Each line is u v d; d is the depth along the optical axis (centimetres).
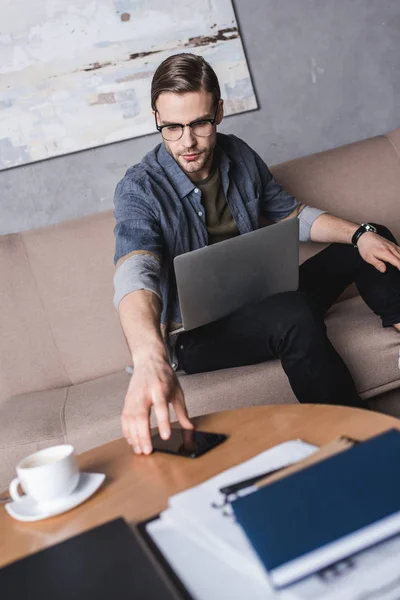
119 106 235
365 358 162
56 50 230
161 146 180
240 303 158
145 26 235
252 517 64
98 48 232
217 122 174
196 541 69
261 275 157
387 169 224
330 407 104
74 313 202
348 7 254
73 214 239
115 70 234
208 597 60
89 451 109
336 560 60
